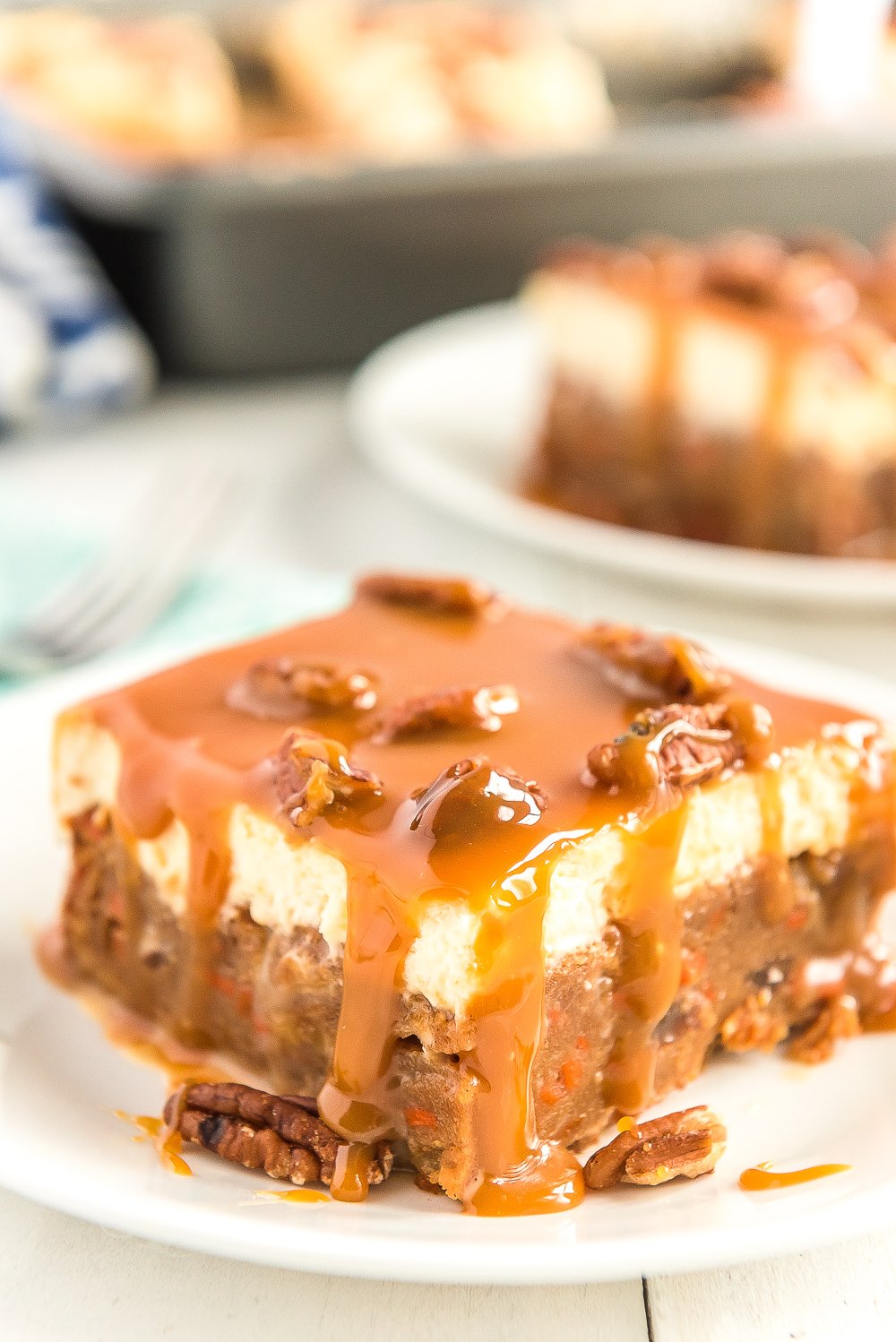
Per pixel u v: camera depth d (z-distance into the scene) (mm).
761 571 604
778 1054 467
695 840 450
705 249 755
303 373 820
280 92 993
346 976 432
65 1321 416
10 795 502
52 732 476
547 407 712
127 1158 429
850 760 466
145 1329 415
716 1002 462
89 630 566
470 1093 427
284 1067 450
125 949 469
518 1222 421
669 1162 429
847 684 531
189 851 452
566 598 628
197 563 608
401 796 437
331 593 591
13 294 729
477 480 690
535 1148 431
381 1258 402
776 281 673
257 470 710
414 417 724
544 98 929
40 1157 421
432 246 798
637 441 691
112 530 633
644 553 612
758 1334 417
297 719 460
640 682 468
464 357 774
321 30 966
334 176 763
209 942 454
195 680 473
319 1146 431
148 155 817
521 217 805
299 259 775
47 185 812
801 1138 445
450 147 861
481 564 650
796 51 995
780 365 651
